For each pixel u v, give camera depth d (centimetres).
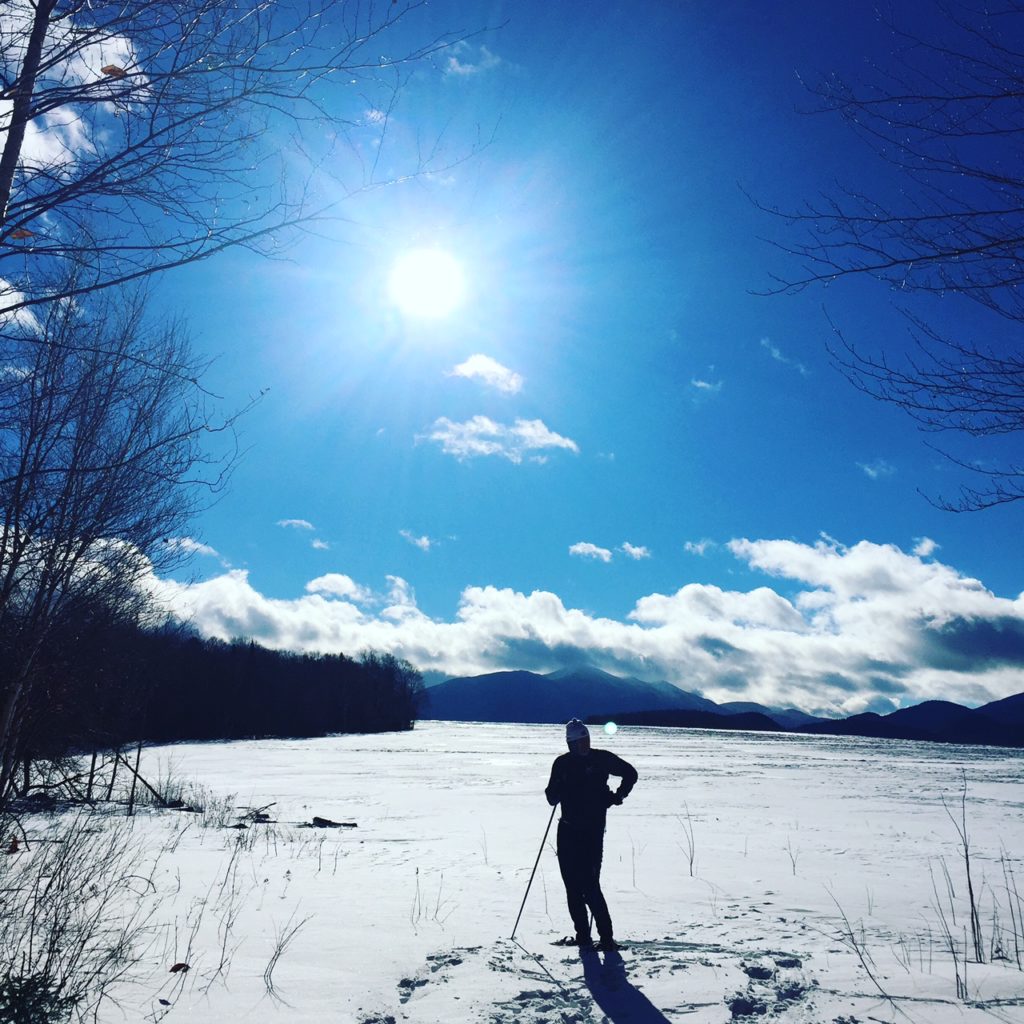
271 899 775
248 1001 462
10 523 608
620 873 1018
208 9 282
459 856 1127
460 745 7850
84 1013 431
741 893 881
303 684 12044
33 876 625
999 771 4334
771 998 486
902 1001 481
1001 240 369
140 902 704
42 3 272
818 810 2009
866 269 400
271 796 2367
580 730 656
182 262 304
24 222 282
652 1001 481
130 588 1152
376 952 582
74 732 1745
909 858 1195
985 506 399
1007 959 601
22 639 992
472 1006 467
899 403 407
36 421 402
